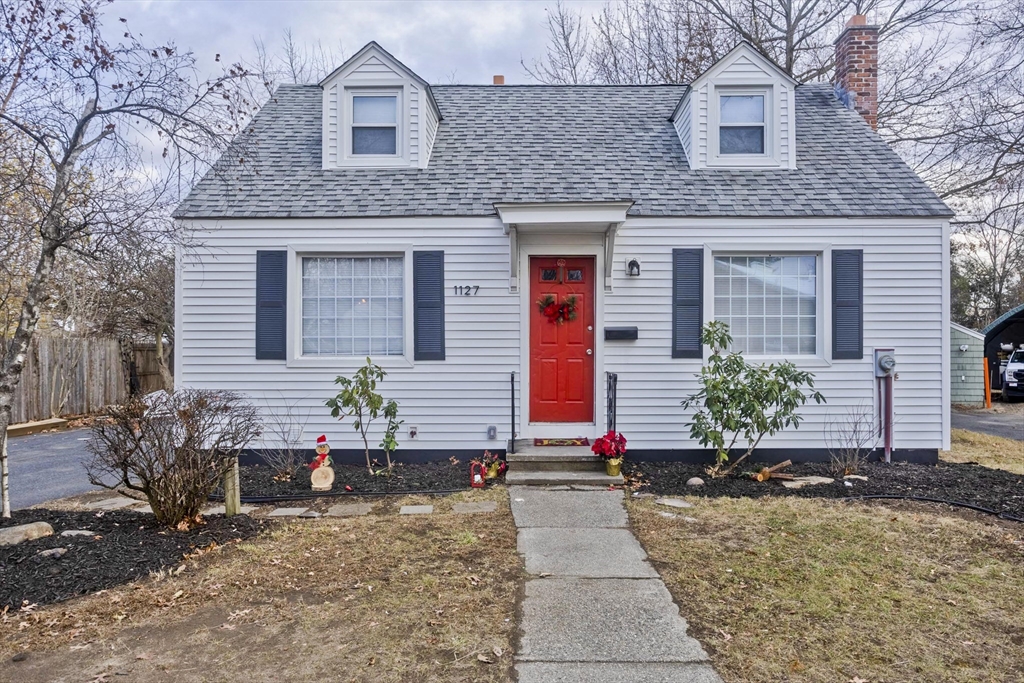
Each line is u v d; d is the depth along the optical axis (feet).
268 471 24.77
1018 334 73.56
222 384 26.21
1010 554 15.42
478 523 17.85
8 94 16.98
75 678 9.86
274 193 26.96
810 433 26.27
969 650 10.73
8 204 18.44
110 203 17.30
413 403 26.40
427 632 11.30
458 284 26.32
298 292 26.48
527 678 9.78
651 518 18.29
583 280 27.02
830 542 16.12
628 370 26.40
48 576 13.48
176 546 15.52
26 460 30.04
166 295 53.26
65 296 43.96
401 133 28.40
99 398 48.11
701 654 10.52
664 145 30.09
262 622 11.78
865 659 10.39
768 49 59.16
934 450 26.18
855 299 26.00
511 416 25.49
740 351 26.50
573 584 13.48
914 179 27.43
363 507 19.97
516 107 33.47
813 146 29.66
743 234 26.18
